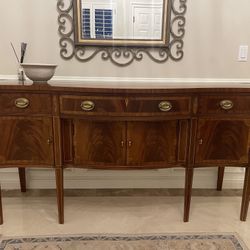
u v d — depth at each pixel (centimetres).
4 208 182
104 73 194
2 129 149
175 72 196
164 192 208
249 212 182
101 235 155
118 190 210
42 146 153
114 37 189
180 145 158
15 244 146
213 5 188
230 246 146
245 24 192
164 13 187
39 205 186
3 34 184
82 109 147
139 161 157
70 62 191
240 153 160
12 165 155
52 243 147
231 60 197
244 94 152
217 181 212
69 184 210
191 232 159
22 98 145
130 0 184
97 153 156
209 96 151
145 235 155
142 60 193
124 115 148
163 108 148
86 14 185
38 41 187
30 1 181
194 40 192
